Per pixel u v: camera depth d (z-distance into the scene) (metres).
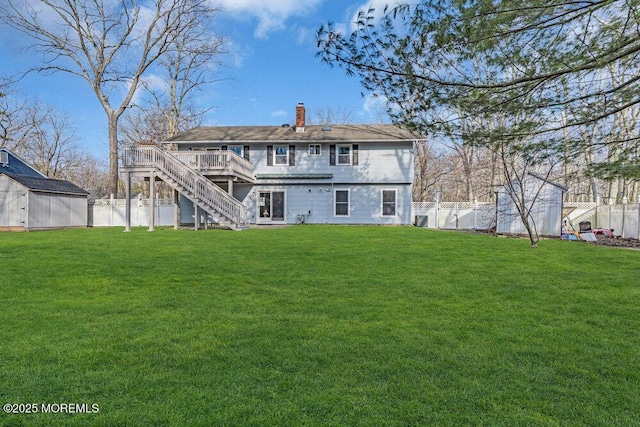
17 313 4.32
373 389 2.64
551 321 4.13
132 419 2.28
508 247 10.38
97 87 24.36
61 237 13.12
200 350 3.30
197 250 9.56
